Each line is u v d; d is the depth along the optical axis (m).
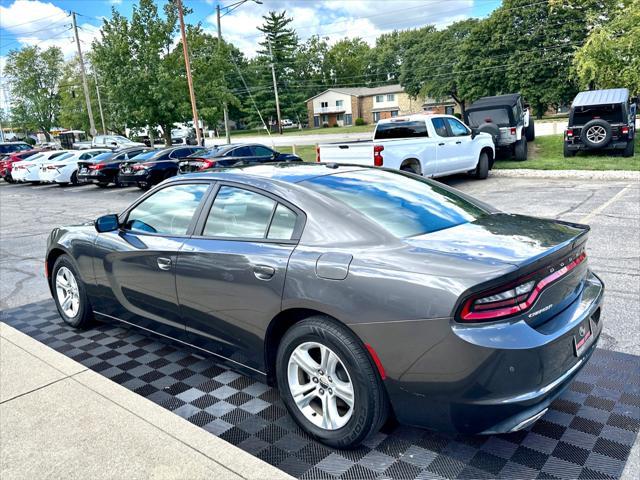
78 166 20.55
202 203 3.37
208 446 2.65
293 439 2.79
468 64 54.66
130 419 2.93
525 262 2.28
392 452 2.62
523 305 2.28
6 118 72.06
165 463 2.53
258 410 3.12
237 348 3.09
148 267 3.54
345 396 2.57
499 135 15.77
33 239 9.80
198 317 3.27
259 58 84.44
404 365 2.34
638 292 4.77
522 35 50.34
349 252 2.58
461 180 14.20
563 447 2.59
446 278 2.26
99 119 61.00
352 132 59.56
